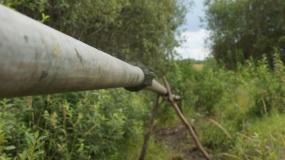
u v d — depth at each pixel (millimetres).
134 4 8328
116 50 8273
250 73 9703
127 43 8570
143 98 7484
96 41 7688
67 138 3357
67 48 746
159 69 9703
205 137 5969
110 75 1184
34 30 577
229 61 20344
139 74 2105
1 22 474
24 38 530
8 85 521
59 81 740
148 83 2451
